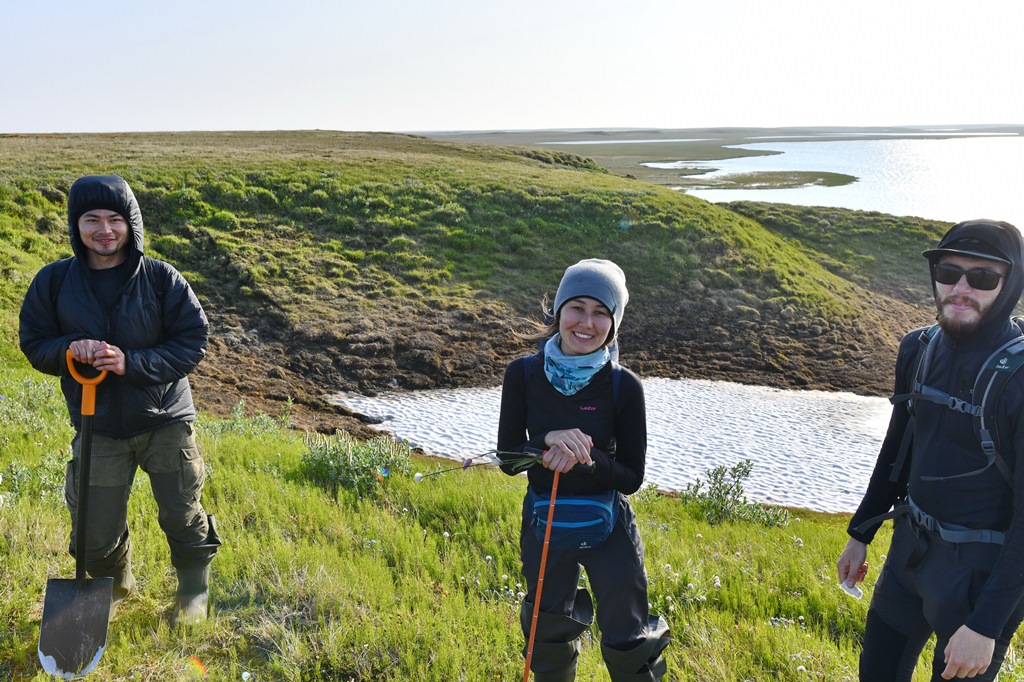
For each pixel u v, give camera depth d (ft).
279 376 74.28
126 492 14.69
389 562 20.74
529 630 11.47
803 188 271.28
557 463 10.42
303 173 128.88
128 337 13.91
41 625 12.97
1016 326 10.30
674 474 55.16
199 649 14.24
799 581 23.06
